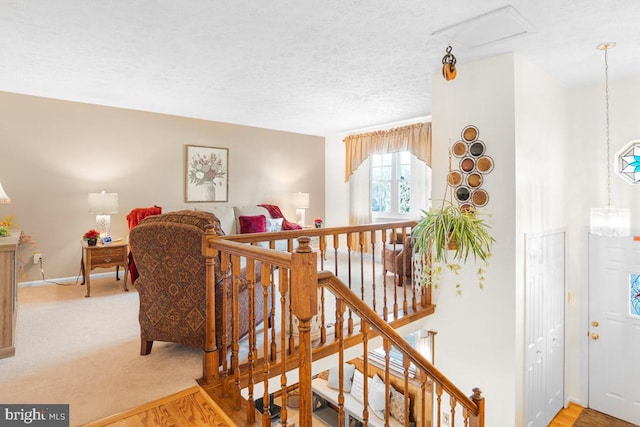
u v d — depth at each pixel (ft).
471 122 10.69
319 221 21.53
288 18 7.96
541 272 11.21
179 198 17.89
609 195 12.25
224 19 7.98
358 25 8.29
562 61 10.53
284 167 21.86
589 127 12.64
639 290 11.82
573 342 13.12
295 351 8.22
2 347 8.02
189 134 18.15
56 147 14.82
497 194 10.21
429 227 9.60
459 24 8.21
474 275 10.74
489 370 10.48
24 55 9.91
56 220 14.92
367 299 12.54
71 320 10.59
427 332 11.82
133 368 7.58
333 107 15.79
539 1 7.25
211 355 6.98
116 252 13.71
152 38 8.89
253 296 6.21
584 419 12.21
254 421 6.12
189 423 5.95
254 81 12.23
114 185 16.14
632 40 9.10
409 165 19.08
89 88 13.01
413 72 11.44
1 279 8.00
